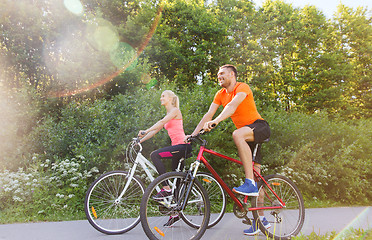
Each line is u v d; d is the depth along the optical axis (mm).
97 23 9969
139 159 3924
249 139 3307
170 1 18625
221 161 6266
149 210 3293
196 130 3609
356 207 6410
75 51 9117
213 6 21719
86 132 6172
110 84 9453
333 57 23172
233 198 3367
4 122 6480
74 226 3971
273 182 3512
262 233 3615
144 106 6590
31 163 6102
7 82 9344
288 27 22938
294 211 3596
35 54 9242
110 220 3662
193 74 17594
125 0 12812
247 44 21156
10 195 5023
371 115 24578
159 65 15258
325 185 7305
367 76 24688
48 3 9906
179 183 3098
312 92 23531
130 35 11773
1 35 8992
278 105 19734
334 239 3131
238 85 3412
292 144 7500
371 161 7793
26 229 3801
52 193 5199
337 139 8188
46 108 7754
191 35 18156
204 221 3121
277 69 22953
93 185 3625
